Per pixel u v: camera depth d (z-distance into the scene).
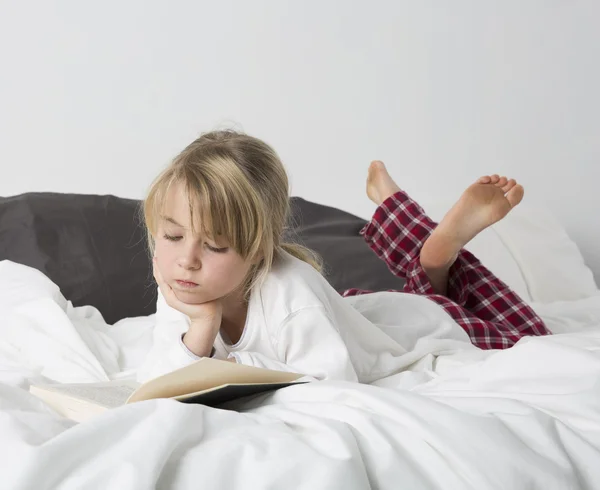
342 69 2.82
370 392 0.93
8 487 0.72
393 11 2.84
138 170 2.67
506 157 2.93
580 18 2.94
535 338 1.21
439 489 0.82
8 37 2.56
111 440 0.79
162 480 0.78
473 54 2.89
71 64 2.60
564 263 2.40
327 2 2.79
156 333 1.29
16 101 2.57
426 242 1.78
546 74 2.94
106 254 1.95
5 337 1.45
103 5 2.62
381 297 1.60
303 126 2.80
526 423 0.89
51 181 2.60
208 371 0.97
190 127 2.71
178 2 2.68
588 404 0.96
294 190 2.81
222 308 1.26
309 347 1.23
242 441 0.82
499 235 2.40
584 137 2.96
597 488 0.87
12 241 1.92
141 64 2.66
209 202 1.12
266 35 2.76
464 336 1.61
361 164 2.85
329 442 0.82
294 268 1.27
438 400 1.00
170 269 1.16
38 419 0.89
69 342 1.40
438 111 2.88
